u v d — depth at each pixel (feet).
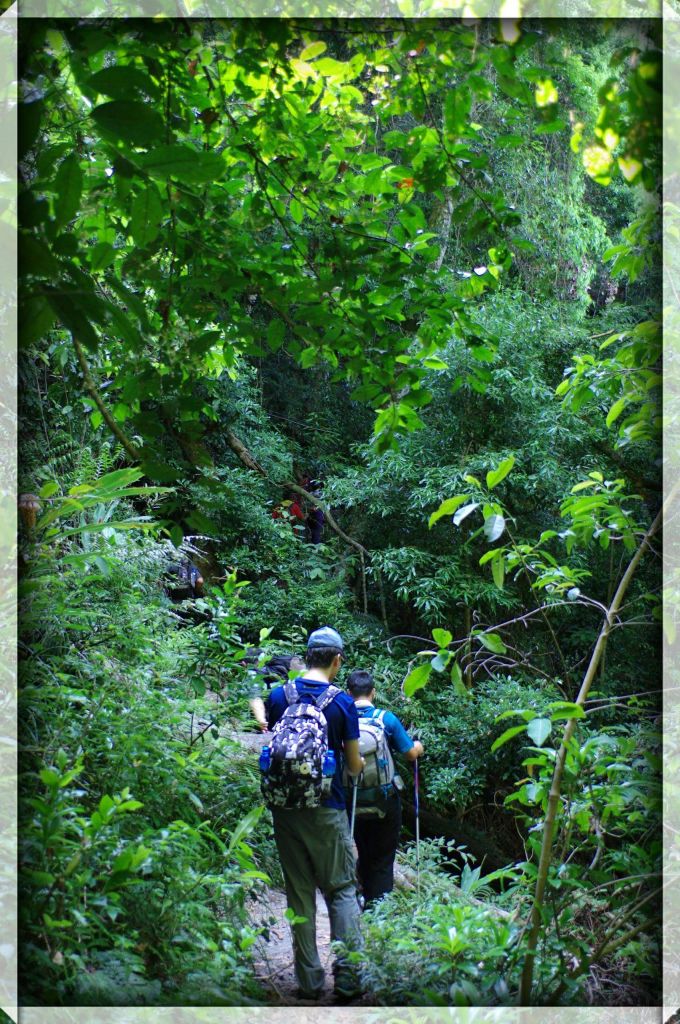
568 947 8.85
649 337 10.29
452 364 28.27
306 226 12.28
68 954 8.05
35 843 8.30
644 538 9.39
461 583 28.48
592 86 29.76
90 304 6.66
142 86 7.11
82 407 15.31
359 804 13.32
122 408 11.38
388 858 13.67
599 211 39.83
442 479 28.86
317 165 11.07
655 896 9.02
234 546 32.73
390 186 11.09
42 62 7.95
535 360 29.60
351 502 31.63
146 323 7.39
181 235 10.32
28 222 6.73
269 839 14.80
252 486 32.99
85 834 8.24
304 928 11.09
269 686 17.43
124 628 14.14
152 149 8.12
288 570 32.60
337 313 11.41
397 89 10.61
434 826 25.34
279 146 10.93
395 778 13.61
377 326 11.02
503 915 10.26
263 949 12.46
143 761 11.39
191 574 24.71
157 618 15.49
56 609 11.59
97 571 14.51
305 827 11.09
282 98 10.30
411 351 12.46
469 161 10.69
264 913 13.82
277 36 9.37
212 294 11.39
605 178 7.97
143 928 9.39
